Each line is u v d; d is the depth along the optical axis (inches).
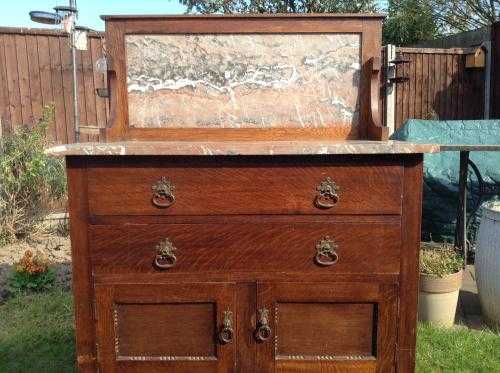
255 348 71.5
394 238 69.2
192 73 82.2
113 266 69.5
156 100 82.4
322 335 71.6
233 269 69.7
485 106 252.8
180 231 68.7
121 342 71.7
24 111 200.1
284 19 81.6
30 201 183.3
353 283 70.0
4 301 129.3
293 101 82.6
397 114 251.0
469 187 167.8
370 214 68.7
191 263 69.6
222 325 70.6
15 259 159.5
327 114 82.7
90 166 67.5
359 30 81.4
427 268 117.7
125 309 71.1
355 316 71.4
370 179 67.9
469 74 254.1
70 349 104.0
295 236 68.9
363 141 76.1
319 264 69.2
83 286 70.1
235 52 82.1
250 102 82.6
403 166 67.9
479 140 178.4
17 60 197.0
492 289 116.7
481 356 103.0
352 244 69.3
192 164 67.4
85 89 209.5
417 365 99.1
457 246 144.2
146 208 68.2
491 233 117.0
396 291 70.3
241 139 82.7
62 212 192.2
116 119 79.9
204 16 80.7
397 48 243.4
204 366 71.9
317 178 67.7
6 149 180.7
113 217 68.5
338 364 71.7
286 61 82.2
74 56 188.1
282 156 67.2
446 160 172.7
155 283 69.9
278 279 69.8
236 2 346.9
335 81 82.4
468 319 124.6
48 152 63.7
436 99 253.4
